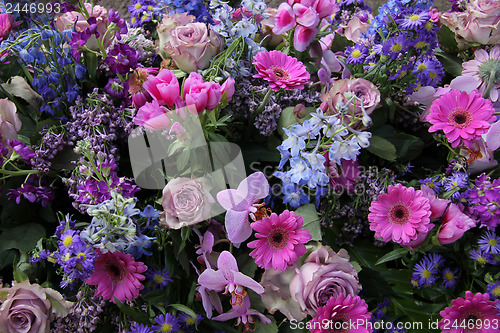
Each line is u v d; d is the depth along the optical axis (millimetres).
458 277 951
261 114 945
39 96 980
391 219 892
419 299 973
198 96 806
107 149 925
